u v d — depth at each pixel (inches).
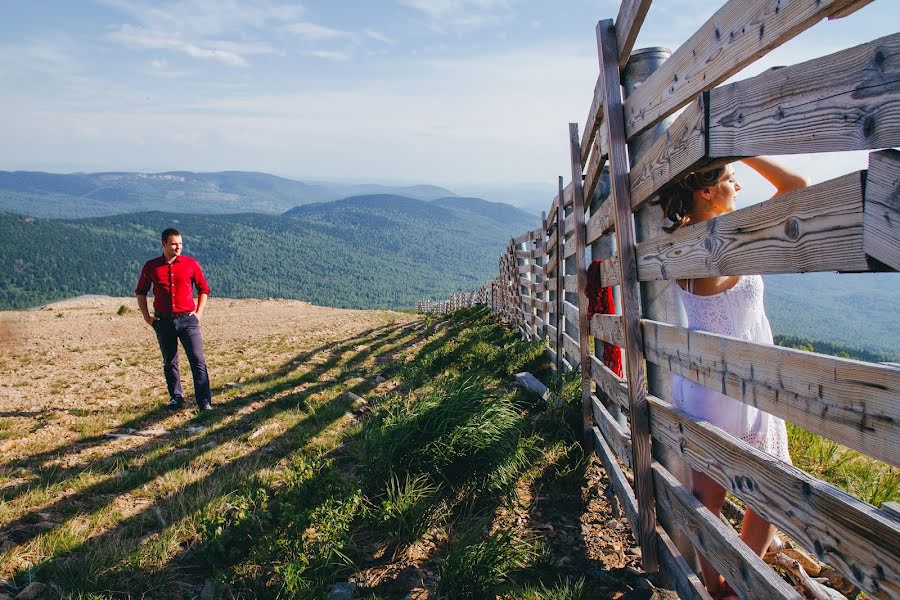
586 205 213.9
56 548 144.4
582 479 185.2
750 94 67.7
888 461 49.5
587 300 205.6
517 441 193.3
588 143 190.2
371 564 145.1
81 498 179.2
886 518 52.6
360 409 279.7
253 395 322.0
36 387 353.1
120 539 152.6
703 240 88.0
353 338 596.4
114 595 129.4
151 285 285.0
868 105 47.0
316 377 370.0
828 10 51.1
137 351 548.4
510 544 141.9
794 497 67.8
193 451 224.4
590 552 145.3
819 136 54.2
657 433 121.3
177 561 144.6
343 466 204.1
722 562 90.3
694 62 86.7
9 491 182.5
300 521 147.4
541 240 397.4
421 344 494.0
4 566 135.0
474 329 567.8
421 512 156.8
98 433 251.0
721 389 87.1
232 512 158.1
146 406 298.2
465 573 130.6
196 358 290.4
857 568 56.2
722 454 88.7
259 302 1494.8
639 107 118.2
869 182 48.1
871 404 51.9
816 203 56.9
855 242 50.7
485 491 171.6
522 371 339.6
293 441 234.4
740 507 149.4
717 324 102.9
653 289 137.1
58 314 1139.3
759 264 69.9
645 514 128.6
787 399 67.5
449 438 176.7
